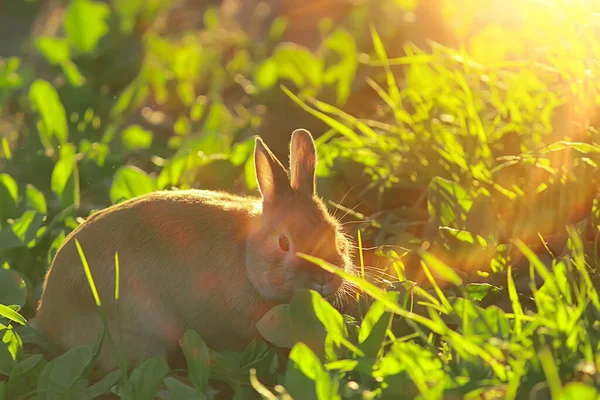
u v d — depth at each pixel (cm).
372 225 802
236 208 701
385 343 547
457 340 482
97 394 571
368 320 550
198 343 573
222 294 671
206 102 1309
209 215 685
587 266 612
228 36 1539
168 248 659
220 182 940
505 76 834
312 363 486
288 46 1319
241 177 958
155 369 558
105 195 973
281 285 659
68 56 1397
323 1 1525
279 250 664
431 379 481
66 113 1261
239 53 1464
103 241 654
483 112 816
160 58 1431
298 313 568
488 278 665
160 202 685
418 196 840
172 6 1812
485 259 683
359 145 872
